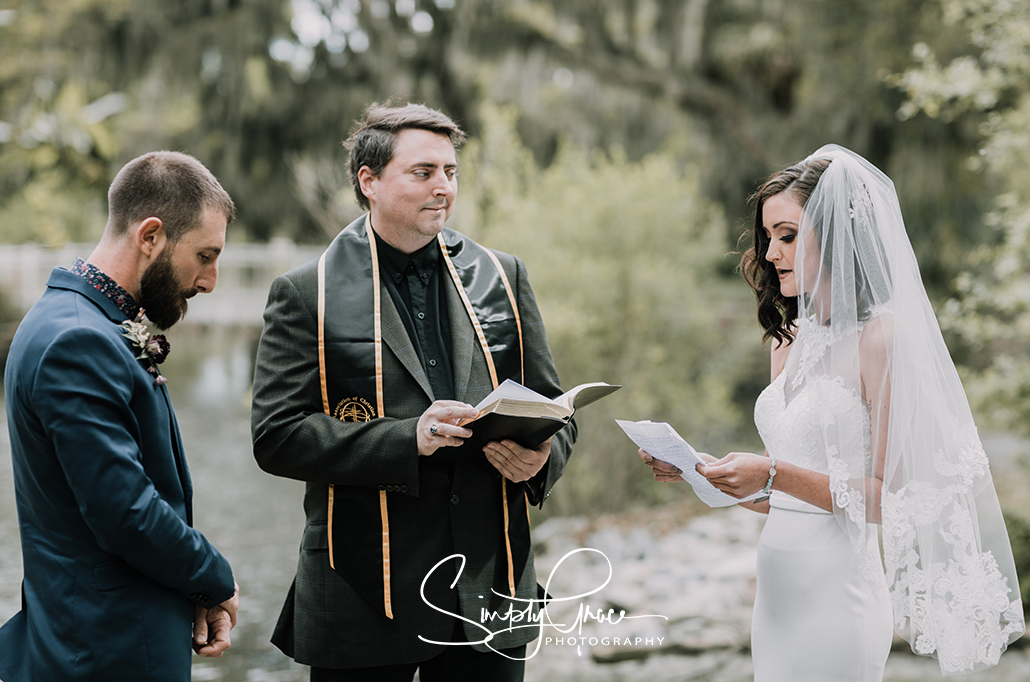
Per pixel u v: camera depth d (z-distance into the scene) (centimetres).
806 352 228
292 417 221
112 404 180
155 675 186
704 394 768
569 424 250
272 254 1725
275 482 854
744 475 217
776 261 236
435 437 205
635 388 720
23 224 1548
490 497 232
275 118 1540
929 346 223
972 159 592
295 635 229
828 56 1387
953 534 219
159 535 181
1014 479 597
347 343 225
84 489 175
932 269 1415
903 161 1362
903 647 432
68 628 182
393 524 222
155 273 197
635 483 724
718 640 441
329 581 223
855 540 216
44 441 182
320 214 970
